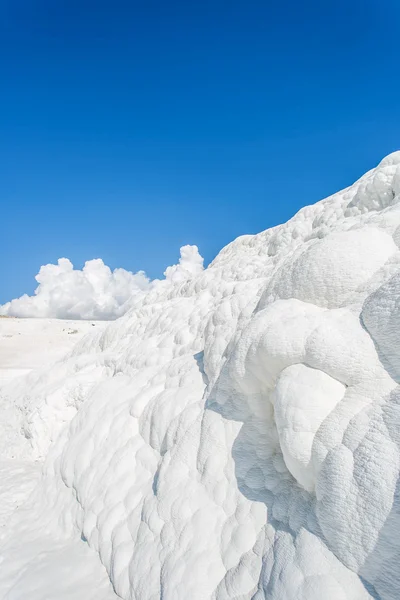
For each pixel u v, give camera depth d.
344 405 2.45
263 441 3.26
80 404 6.51
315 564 2.24
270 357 2.93
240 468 3.26
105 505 4.12
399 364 2.37
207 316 5.98
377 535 2.00
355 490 2.12
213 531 3.07
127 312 10.05
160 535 3.36
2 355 23.95
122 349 7.32
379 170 5.65
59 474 5.17
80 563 3.79
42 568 3.79
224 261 9.70
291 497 2.77
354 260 3.05
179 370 5.10
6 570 3.85
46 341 29.03
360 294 2.89
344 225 4.49
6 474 6.07
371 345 2.53
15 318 42.31
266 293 3.83
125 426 4.82
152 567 3.21
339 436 2.34
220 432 3.56
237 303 4.91
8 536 4.55
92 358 7.69
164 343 6.14
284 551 2.48
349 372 2.52
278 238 7.99
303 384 2.62
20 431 7.24
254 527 2.87
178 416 4.13
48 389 7.15
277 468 3.05
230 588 2.66
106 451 4.73
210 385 4.24
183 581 2.90
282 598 2.28
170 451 3.90
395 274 2.66
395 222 3.32
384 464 2.06
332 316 2.86
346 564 2.13
